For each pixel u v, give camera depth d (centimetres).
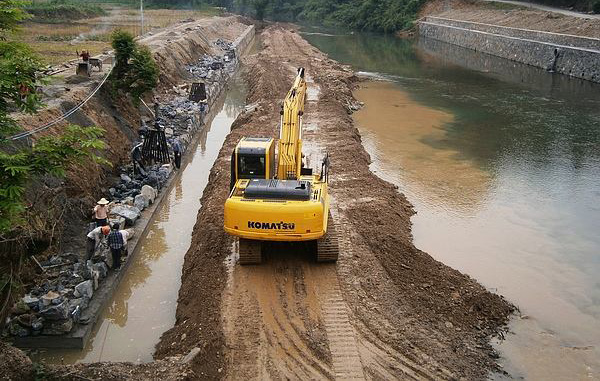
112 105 2336
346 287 1251
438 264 1435
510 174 2269
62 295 1198
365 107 3516
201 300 1212
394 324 1133
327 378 970
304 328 1105
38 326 1110
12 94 862
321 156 2258
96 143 852
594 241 1664
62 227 1455
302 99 1686
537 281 1427
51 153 824
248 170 1373
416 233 1697
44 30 4631
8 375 853
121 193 1819
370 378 973
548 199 1997
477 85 4369
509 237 1684
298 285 1254
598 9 5897
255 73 4347
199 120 2862
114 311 1295
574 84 4391
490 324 1214
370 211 1708
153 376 898
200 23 6738
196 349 995
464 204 1936
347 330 1101
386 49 7031
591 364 1095
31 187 1389
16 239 873
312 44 7494
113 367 919
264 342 1064
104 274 1351
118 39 2408
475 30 6681
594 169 2345
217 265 1341
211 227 1537
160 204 1870
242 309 1165
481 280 1424
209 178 2100
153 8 9644
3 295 898
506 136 2866
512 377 1037
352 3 10744
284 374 979
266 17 11906
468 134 2897
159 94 3109
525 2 7331
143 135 2200
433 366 1015
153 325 1242
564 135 2898
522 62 5491
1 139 878
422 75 4872
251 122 2742
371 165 2347
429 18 8312
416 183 2145
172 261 1538
